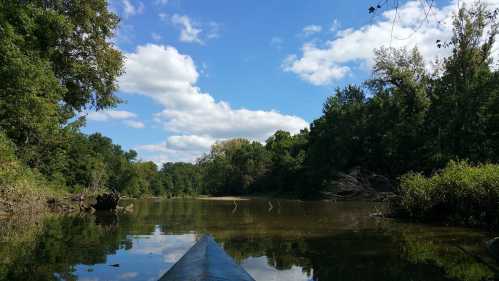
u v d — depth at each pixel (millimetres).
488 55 36656
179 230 15055
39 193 26922
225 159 101500
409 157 43812
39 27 20578
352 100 59688
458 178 15906
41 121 21109
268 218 20938
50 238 12242
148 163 113312
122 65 26078
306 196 59875
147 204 44312
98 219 20109
